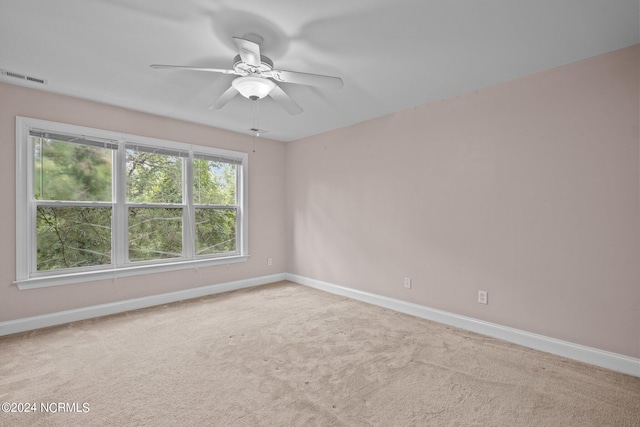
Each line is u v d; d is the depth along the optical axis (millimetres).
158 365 2201
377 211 3652
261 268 4625
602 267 2205
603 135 2197
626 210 2115
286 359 2301
